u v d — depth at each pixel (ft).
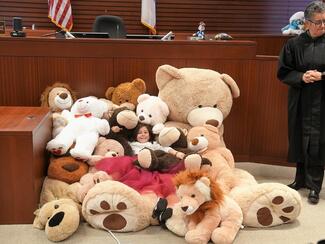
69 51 9.46
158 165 7.68
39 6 17.61
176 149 8.14
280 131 10.06
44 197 7.30
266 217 6.90
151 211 6.80
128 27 18.39
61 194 7.38
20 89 9.53
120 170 7.47
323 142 8.27
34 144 6.88
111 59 9.61
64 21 17.47
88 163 7.97
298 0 18.71
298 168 8.89
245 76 9.96
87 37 10.59
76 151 7.70
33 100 9.61
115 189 6.51
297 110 8.46
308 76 7.82
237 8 18.70
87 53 9.52
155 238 6.56
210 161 7.66
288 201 6.79
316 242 6.57
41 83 9.56
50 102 9.02
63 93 8.94
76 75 9.62
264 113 10.09
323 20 7.72
